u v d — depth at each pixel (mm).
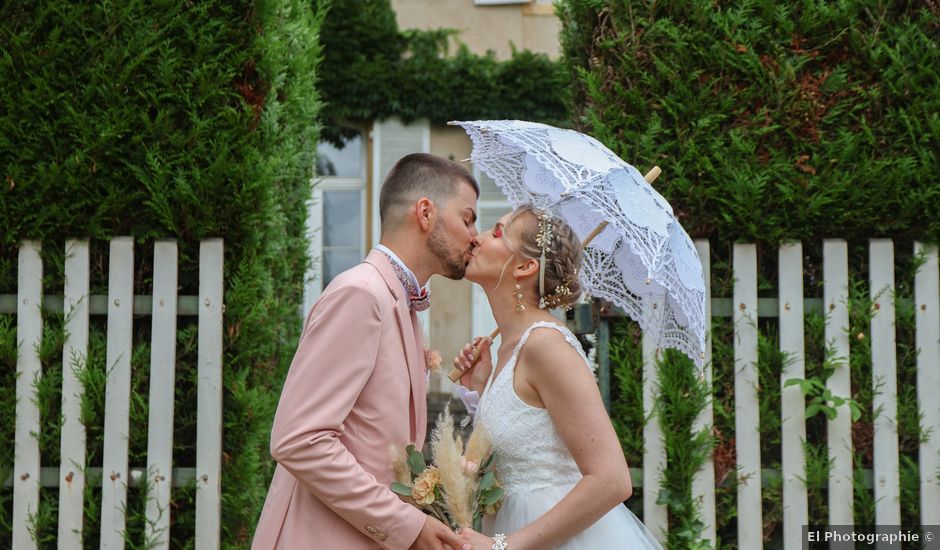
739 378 3225
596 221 2621
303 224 4527
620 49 3264
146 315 3193
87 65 3053
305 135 4457
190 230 3117
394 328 2135
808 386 3129
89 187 3057
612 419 3268
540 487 2143
